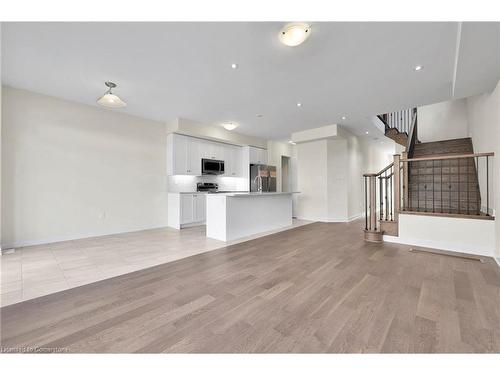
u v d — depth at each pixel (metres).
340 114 4.79
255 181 7.00
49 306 1.79
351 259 2.92
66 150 3.98
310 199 6.49
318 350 1.30
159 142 5.32
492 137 3.20
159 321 1.59
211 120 5.25
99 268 2.62
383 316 1.63
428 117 6.33
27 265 2.71
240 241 3.92
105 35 2.27
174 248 3.47
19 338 1.41
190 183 5.96
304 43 2.39
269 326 1.53
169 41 2.37
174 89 3.56
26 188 3.59
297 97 3.87
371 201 3.98
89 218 4.25
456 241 3.23
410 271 2.49
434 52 2.54
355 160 6.77
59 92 3.67
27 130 3.60
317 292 2.01
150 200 5.14
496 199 2.96
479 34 2.00
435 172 4.53
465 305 1.77
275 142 7.86
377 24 2.10
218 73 3.05
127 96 3.84
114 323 1.57
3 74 3.08
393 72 3.01
